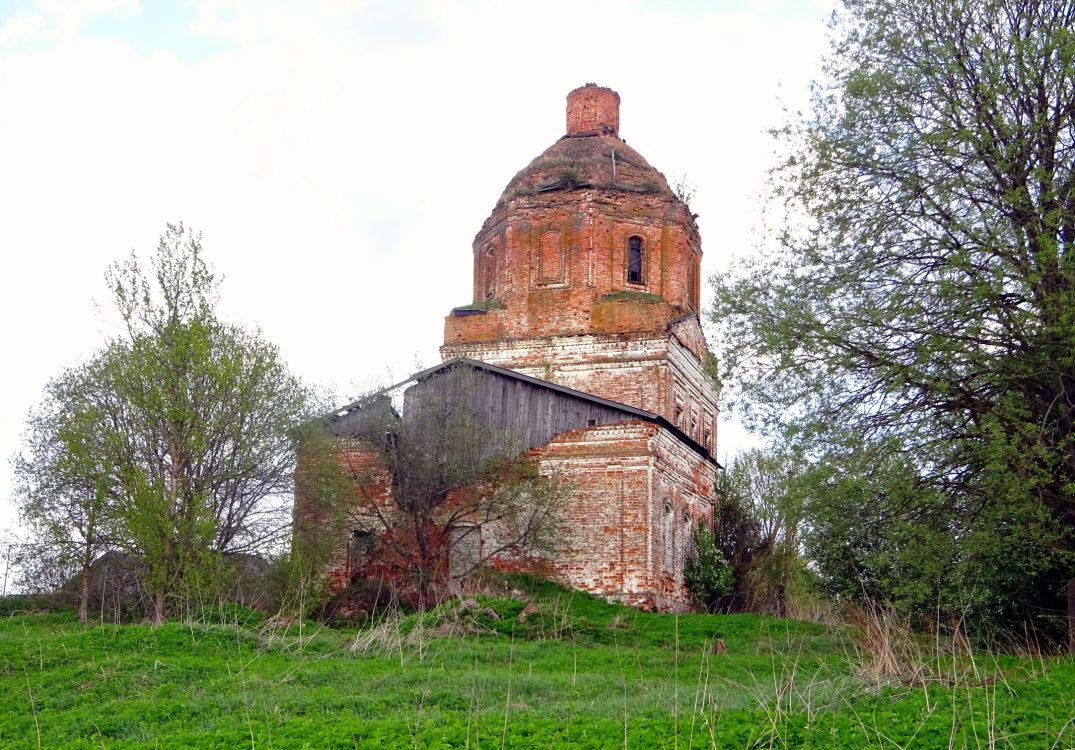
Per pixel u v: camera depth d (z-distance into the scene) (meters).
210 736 12.38
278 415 28.30
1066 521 18.38
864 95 19.80
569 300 35.53
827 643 21.53
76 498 27.50
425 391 31.42
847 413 19.83
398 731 12.27
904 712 12.24
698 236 39.44
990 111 18.88
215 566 25.31
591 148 38.50
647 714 13.09
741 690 15.45
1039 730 11.16
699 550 34.88
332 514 29.22
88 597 28.44
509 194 38.00
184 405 26.47
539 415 32.34
